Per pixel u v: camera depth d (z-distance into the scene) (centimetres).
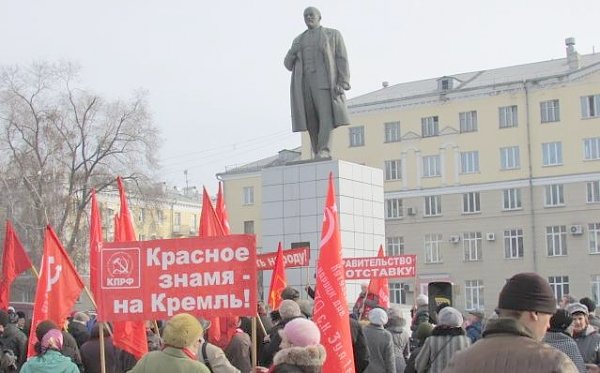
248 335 986
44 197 3962
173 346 598
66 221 4134
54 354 782
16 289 4216
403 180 6094
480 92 5828
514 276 414
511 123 5719
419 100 6050
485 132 5800
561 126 5534
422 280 5950
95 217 948
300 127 1919
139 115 4203
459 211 5875
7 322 1126
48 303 940
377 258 1545
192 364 588
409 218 6056
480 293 5744
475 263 5778
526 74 5994
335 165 1873
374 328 1036
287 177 1933
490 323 392
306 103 1927
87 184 4078
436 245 5950
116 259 785
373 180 1995
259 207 6731
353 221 1906
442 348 855
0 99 4034
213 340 899
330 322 777
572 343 677
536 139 5612
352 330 923
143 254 780
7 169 4025
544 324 407
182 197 8069
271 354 884
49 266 944
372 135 6231
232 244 765
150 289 776
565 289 5459
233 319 916
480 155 5809
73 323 1225
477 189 5803
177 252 771
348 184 1902
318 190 1889
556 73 5769
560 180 5512
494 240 5712
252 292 759
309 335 561
